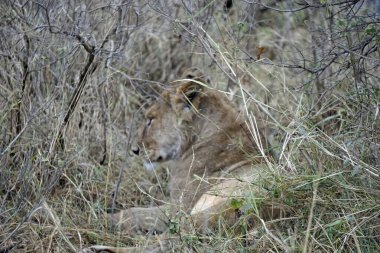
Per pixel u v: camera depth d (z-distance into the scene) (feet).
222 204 30.32
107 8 37.99
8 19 35.73
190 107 35.27
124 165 36.09
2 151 33.63
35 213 32.37
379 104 31.60
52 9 36.50
